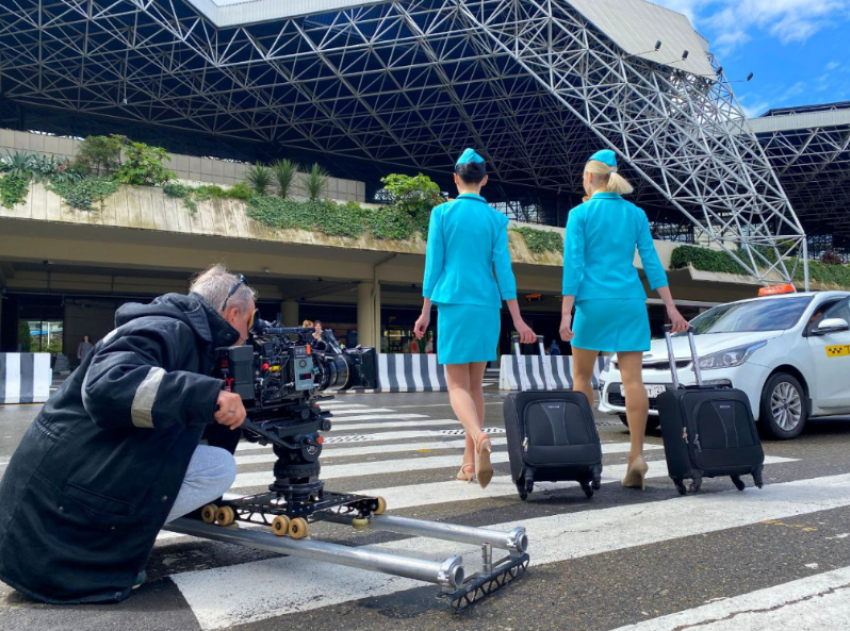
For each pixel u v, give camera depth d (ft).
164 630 6.66
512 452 12.51
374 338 79.41
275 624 6.81
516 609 7.12
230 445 9.12
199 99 105.81
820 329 22.12
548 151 131.44
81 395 7.14
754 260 99.50
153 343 7.10
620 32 88.53
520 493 12.46
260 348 8.16
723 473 12.45
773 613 6.84
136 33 86.28
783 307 23.61
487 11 87.25
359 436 23.16
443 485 14.20
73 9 78.18
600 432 23.90
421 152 132.16
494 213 13.38
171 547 9.79
